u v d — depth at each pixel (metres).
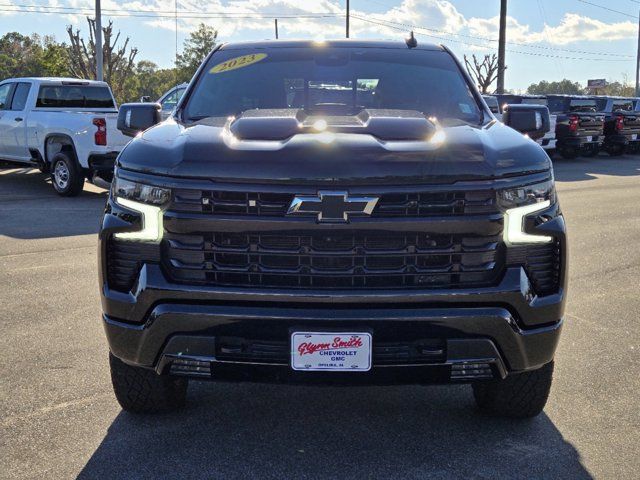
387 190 2.75
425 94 3.97
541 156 3.04
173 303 2.86
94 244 7.87
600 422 3.54
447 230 2.79
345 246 2.78
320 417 3.59
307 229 2.76
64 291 5.88
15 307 5.41
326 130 3.08
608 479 2.97
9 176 14.87
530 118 3.94
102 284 3.04
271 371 2.86
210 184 2.79
